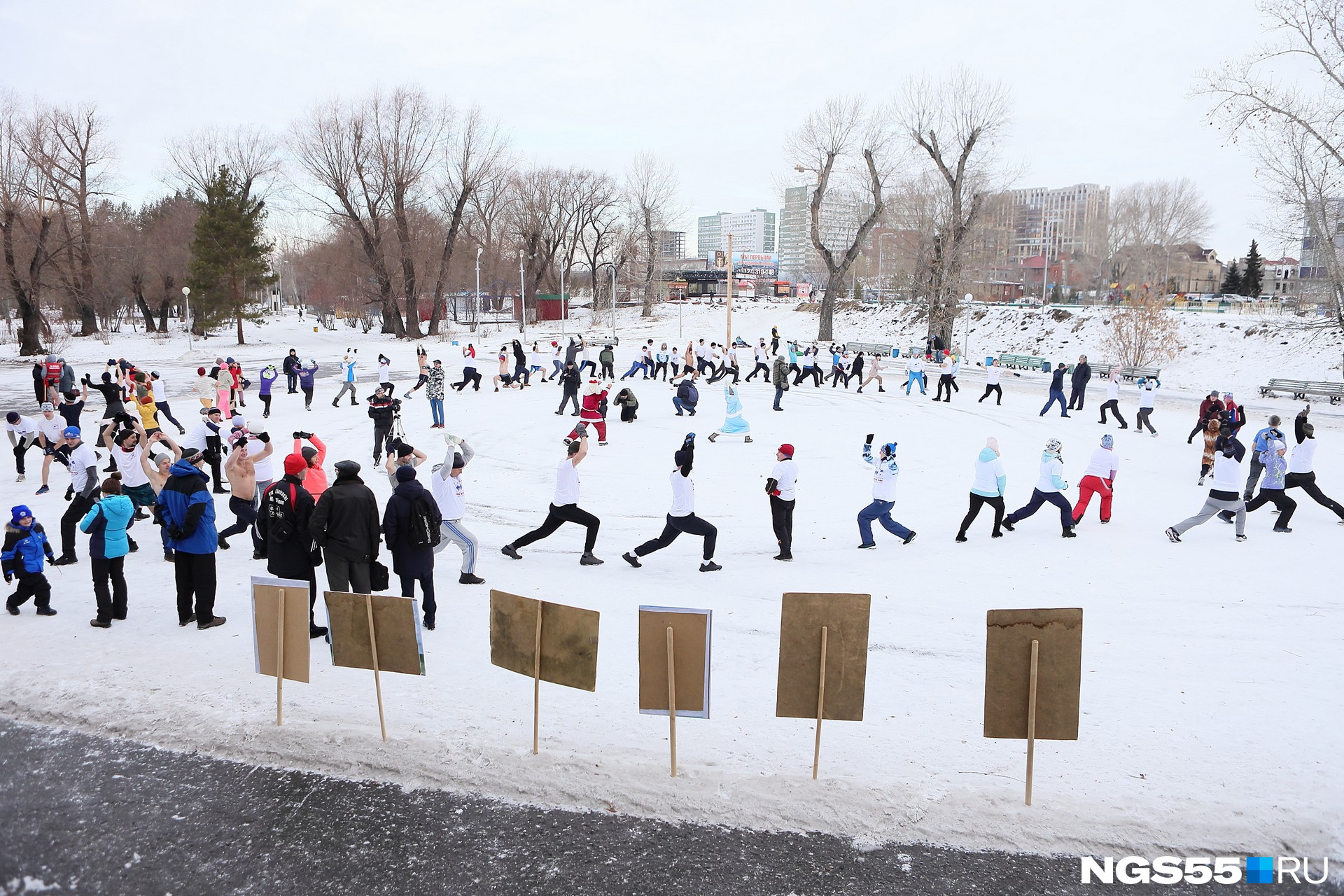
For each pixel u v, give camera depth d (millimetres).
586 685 5625
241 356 45688
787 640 5402
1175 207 80812
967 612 8703
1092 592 9336
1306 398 28562
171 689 6781
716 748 5965
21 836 5039
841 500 14172
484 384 33125
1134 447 19016
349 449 18312
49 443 14070
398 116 54188
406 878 4723
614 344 53719
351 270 62156
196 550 7879
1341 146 27219
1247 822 5113
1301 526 12359
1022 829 5078
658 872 4770
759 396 29188
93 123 50656
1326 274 33062
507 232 74125
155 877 4711
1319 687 6930
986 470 11383
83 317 55250
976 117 43812
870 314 62062
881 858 4871
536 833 5105
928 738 6125
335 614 5988
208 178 59219
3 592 9203
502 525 12297
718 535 11891
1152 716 6430
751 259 134125
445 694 6754
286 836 5066
